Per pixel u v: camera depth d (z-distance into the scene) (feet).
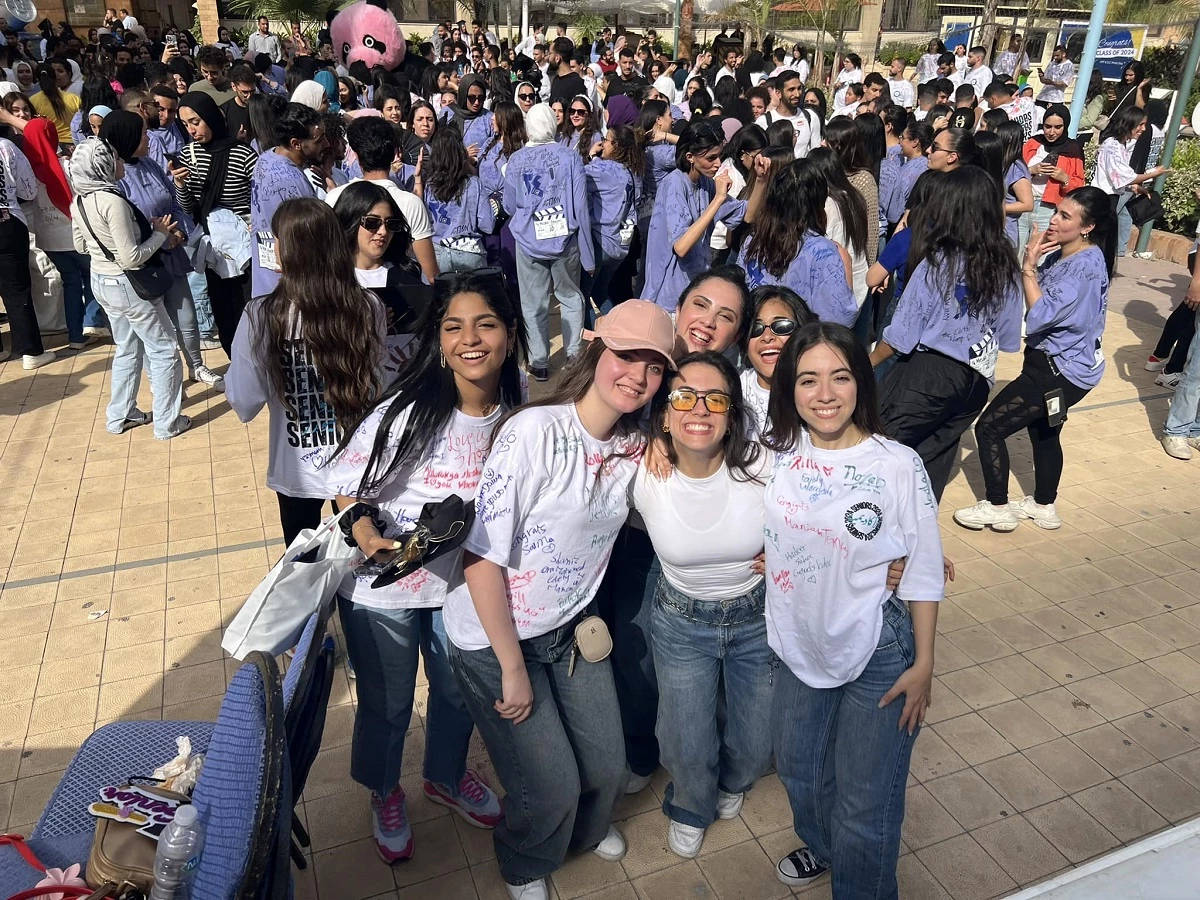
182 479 16.34
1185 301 18.04
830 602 7.04
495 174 21.90
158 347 17.13
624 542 8.43
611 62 50.21
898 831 7.41
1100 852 9.11
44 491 15.85
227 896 5.14
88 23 71.97
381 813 8.75
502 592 6.87
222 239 18.83
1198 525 15.39
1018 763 10.22
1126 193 30.99
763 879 8.79
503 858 8.33
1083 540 14.89
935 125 27.76
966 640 12.31
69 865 6.31
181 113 18.69
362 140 14.67
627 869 8.89
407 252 10.79
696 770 8.30
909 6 83.92
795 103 29.25
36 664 11.51
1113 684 11.50
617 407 6.61
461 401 7.50
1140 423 19.44
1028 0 66.03
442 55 54.95
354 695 11.07
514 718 7.07
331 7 63.46
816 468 6.93
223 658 11.67
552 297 26.94
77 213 16.05
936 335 11.52
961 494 16.47
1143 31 52.06
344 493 8.20
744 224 14.94
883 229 23.34
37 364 21.45
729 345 8.57
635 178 20.86
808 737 7.68
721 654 7.94
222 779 5.45
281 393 9.38
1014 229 22.24
